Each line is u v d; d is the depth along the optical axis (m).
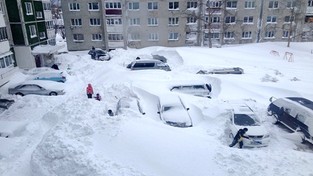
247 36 47.75
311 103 14.47
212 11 44.34
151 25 45.31
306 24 47.59
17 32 30.36
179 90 20.42
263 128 13.45
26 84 22.30
